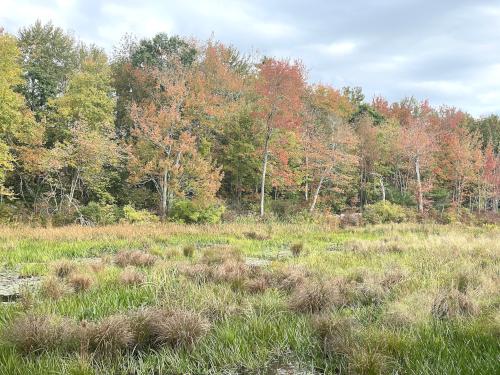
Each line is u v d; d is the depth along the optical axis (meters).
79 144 27.62
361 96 64.31
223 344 4.52
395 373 3.73
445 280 7.60
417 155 39.34
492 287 6.97
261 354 4.28
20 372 3.66
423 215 34.69
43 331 4.37
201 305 5.68
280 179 34.47
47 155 27.41
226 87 36.22
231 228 22.45
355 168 39.72
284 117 30.39
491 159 45.66
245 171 35.31
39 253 12.60
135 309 5.61
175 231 20.09
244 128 34.66
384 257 11.45
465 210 39.66
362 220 30.53
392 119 52.47
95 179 30.33
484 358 3.85
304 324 4.95
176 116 27.30
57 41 38.38
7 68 25.75
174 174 27.11
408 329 4.77
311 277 7.89
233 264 8.86
